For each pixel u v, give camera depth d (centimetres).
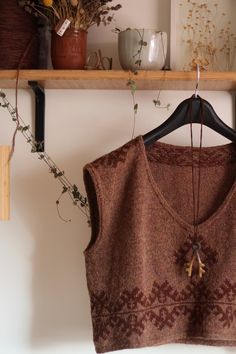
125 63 114
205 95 129
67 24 112
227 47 126
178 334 109
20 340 129
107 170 102
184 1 127
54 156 130
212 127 110
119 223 106
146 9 129
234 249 108
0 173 112
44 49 127
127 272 103
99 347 105
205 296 109
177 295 110
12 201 130
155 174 115
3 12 114
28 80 116
